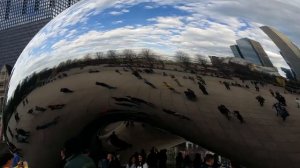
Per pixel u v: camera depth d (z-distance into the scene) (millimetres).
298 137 4012
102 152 5625
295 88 3861
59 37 4504
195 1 4098
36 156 5383
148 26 4059
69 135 4934
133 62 4039
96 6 4480
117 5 4301
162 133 6191
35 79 4621
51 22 4984
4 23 120688
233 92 3883
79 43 4309
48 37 4652
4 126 5543
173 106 4184
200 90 3945
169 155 14266
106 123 4953
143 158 6695
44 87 4570
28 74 4715
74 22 4480
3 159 3887
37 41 4832
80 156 3568
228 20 3967
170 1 4137
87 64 4227
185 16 4012
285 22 4066
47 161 5348
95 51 4188
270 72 3852
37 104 4738
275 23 4035
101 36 4211
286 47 3943
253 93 3863
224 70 3854
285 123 3945
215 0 4109
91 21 4344
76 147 3594
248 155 4320
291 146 4094
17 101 4941
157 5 4133
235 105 3934
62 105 4609
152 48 3980
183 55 3902
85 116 4707
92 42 4230
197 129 4336
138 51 4023
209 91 3924
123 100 4348
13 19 119875
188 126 4375
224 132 4180
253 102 3887
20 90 4852
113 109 4574
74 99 4500
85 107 4578
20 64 5012
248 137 4121
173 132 4742
